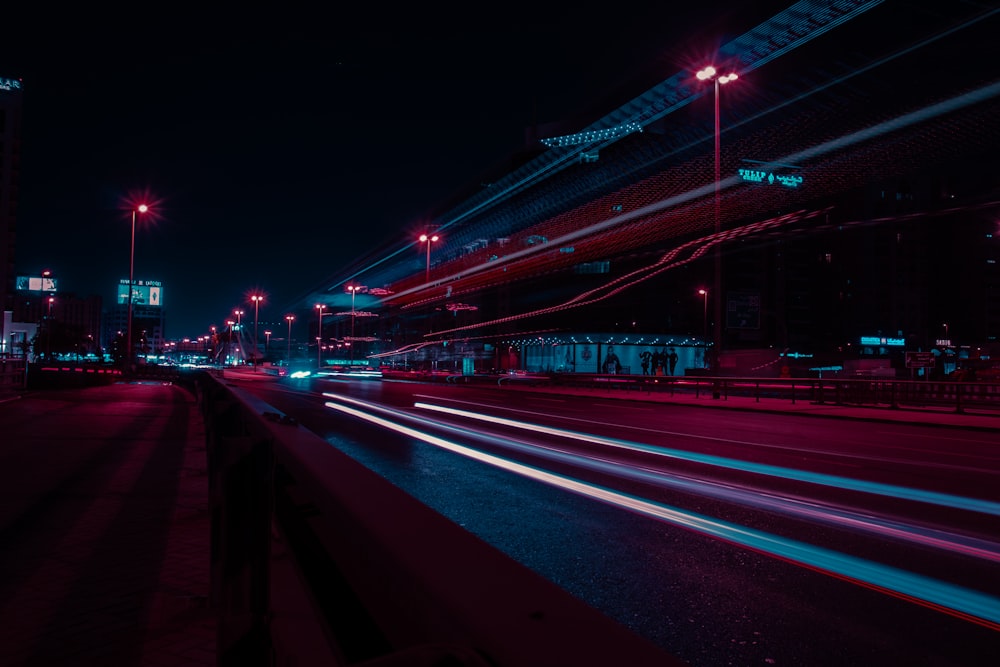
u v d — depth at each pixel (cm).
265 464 229
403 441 1375
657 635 387
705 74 3116
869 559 550
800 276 12450
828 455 1223
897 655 360
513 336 11469
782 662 351
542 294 12381
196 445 1142
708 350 8075
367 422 1780
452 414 2105
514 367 9181
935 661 352
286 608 232
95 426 1452
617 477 956
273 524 367
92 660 319
